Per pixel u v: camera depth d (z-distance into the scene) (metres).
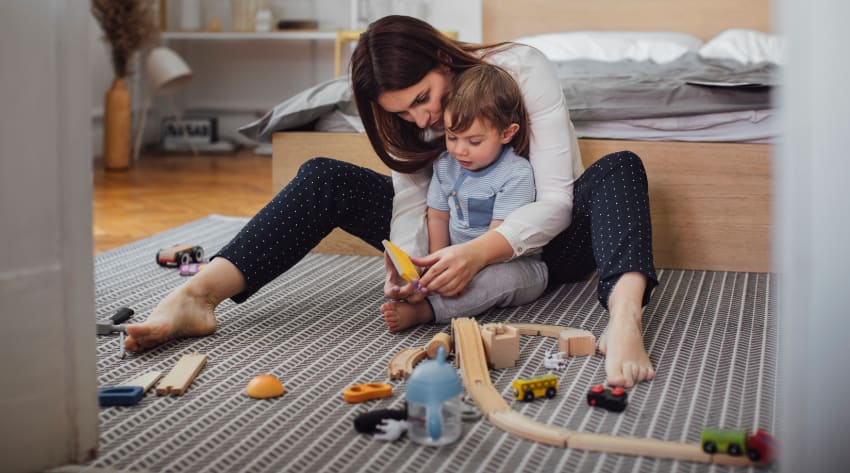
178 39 4.60
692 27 3.72
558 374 1.26
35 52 0.91
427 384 1.01
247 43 4.58
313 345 1.41
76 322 0.96
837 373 0.79
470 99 1.45
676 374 1.26
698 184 1.92
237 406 1.15
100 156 4.27
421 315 1.48
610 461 0.98
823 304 0.79
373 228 1.64
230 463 0.98
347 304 1.66
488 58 1.54
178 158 4.21
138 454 1.01
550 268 1.67
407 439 1.04
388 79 1.44
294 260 1.53
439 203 1.61
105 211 2.81
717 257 1.93
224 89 4.64
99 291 1.77
